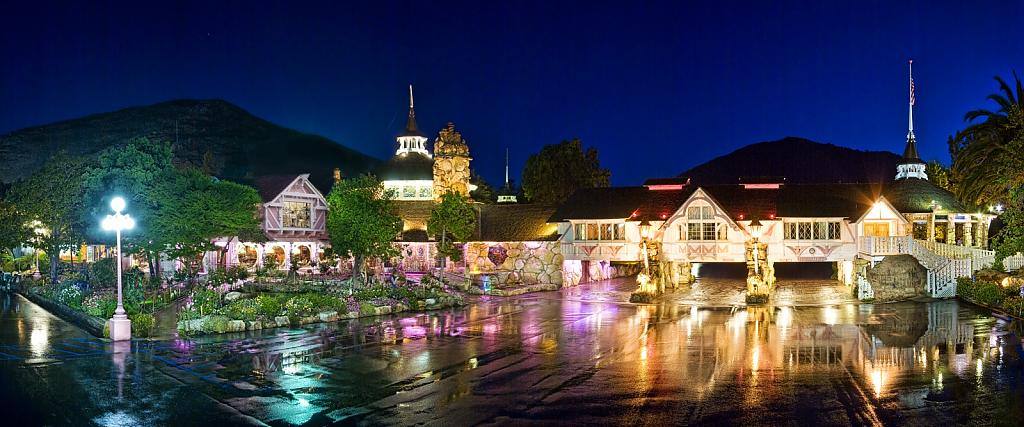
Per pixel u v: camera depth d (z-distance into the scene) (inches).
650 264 1923.0
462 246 2427.4
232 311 1349.7
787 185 2159.2
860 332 1194.6
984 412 692.7
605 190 2292.1
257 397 789.9
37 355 1014.4
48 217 2196.1
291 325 1368.1
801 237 1991.9
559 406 747.4
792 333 1207.6
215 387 834.8
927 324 1253.7
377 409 740.7
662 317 1483.8
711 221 1999.3
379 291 1710.1
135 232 1863.9
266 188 2380.7
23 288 2116.1
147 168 2091.5
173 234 1819.6
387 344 1144.2
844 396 764.0
